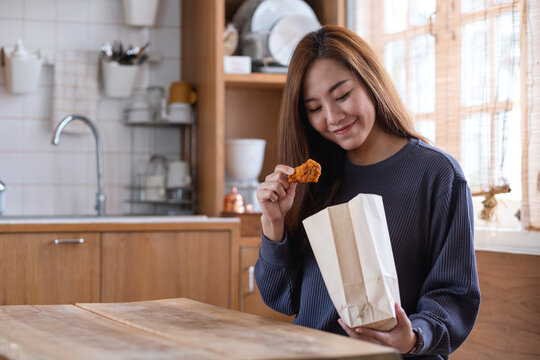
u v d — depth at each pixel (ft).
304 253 4.89
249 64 9.93
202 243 9.18
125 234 8.94
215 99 9.70
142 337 3.36
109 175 11.18
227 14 10.87
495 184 7.06
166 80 11.46
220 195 9.75
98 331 3.57
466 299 4.32
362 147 4.86
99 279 8.84
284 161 5.04
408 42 8.35
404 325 3.67
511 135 6.95
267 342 3.15
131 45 10.77
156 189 10.79
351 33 4.74
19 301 8.57
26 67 10.37
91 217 10.26
